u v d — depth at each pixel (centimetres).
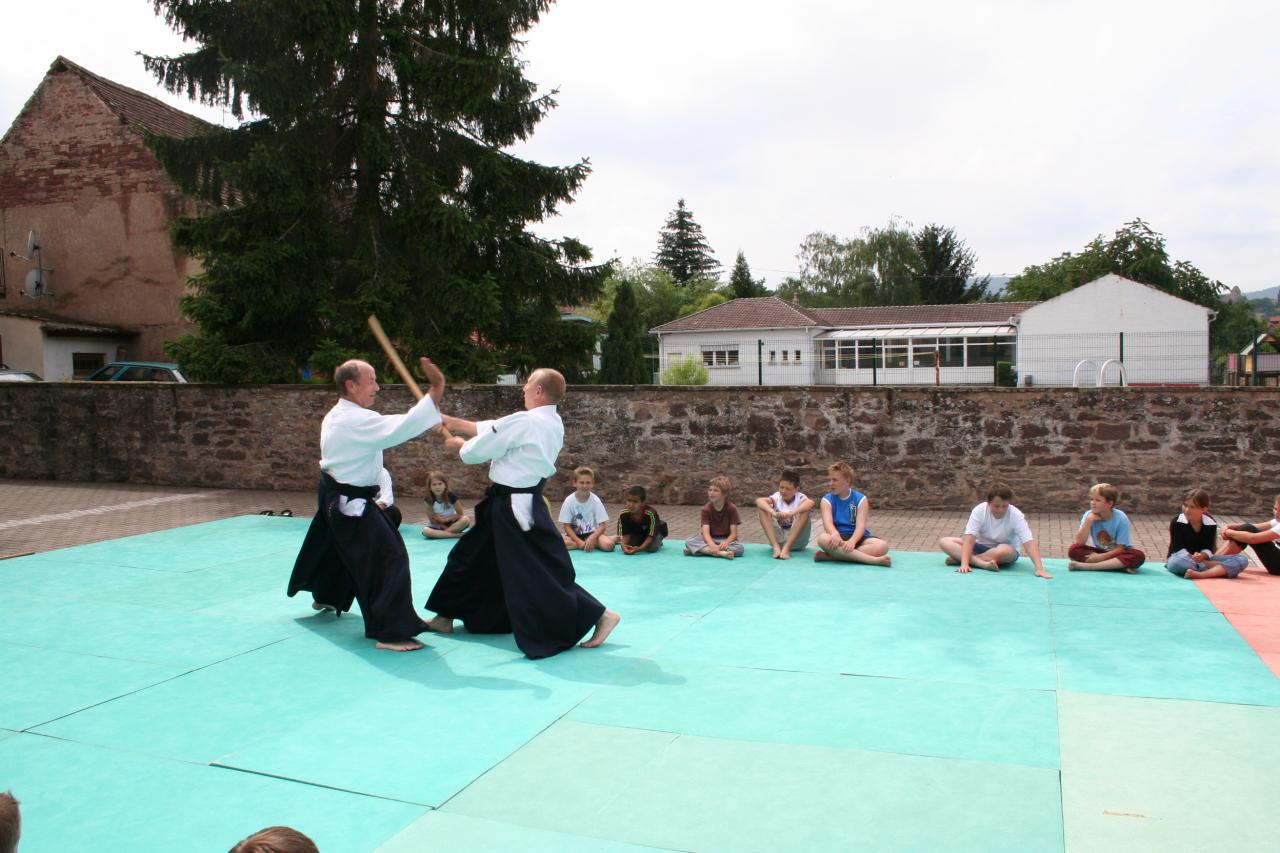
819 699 437
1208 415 1090
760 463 1213
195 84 1558
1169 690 445
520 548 512
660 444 1245
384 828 309
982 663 495
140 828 310
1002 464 1145
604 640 544
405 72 1545
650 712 421
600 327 1862
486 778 349
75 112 2473
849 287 7038
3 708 430
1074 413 1123
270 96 1445
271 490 1387
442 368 1561
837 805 323
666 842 298
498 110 1634
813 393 1190
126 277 2459
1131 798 327
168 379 2083
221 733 397
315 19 1413
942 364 3797
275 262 1464
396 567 527
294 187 1481
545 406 521
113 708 429
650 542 856
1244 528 739
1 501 1264
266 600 655
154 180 2422
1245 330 5662
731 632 566
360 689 456
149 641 546
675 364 3528
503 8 1622
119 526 1047
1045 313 4025
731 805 324
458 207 1539
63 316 2502
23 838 303
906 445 1169
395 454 1337
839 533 814
